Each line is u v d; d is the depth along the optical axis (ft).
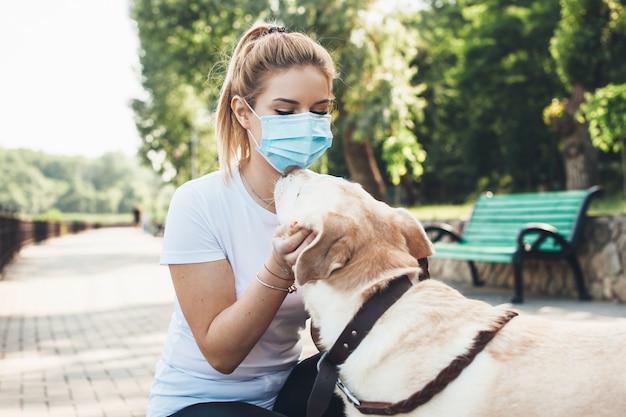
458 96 102.37
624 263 25.20
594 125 36.47
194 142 110.42
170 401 8.87
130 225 276.41
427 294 7.79
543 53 85.35
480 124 103.09
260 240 8.96
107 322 27.61
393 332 7.54
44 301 34.83
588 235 26.94
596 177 69.56
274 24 9.66
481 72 88.22
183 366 8.86
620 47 51.24
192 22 74.90
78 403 16.01
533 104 90.02
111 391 17.03
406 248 8.23
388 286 7.71
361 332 7.67
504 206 30.81
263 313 8.09
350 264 7.80
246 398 9.04
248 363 8.97
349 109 53.16
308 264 7.55
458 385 7.24
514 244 28.96
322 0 49.01
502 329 7.54
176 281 8.65
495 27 86.17
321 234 7.57
